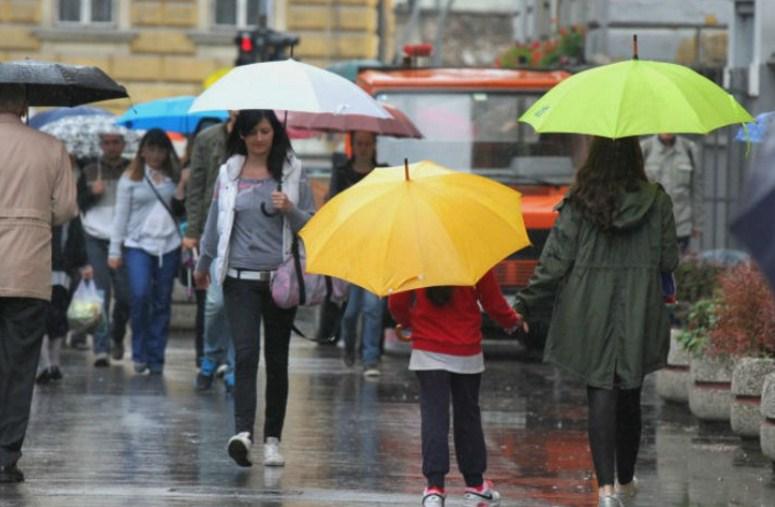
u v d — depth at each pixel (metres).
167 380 37.88
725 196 55.34
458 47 147.12
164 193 38.66
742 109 21.66
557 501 22.84
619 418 22.80
